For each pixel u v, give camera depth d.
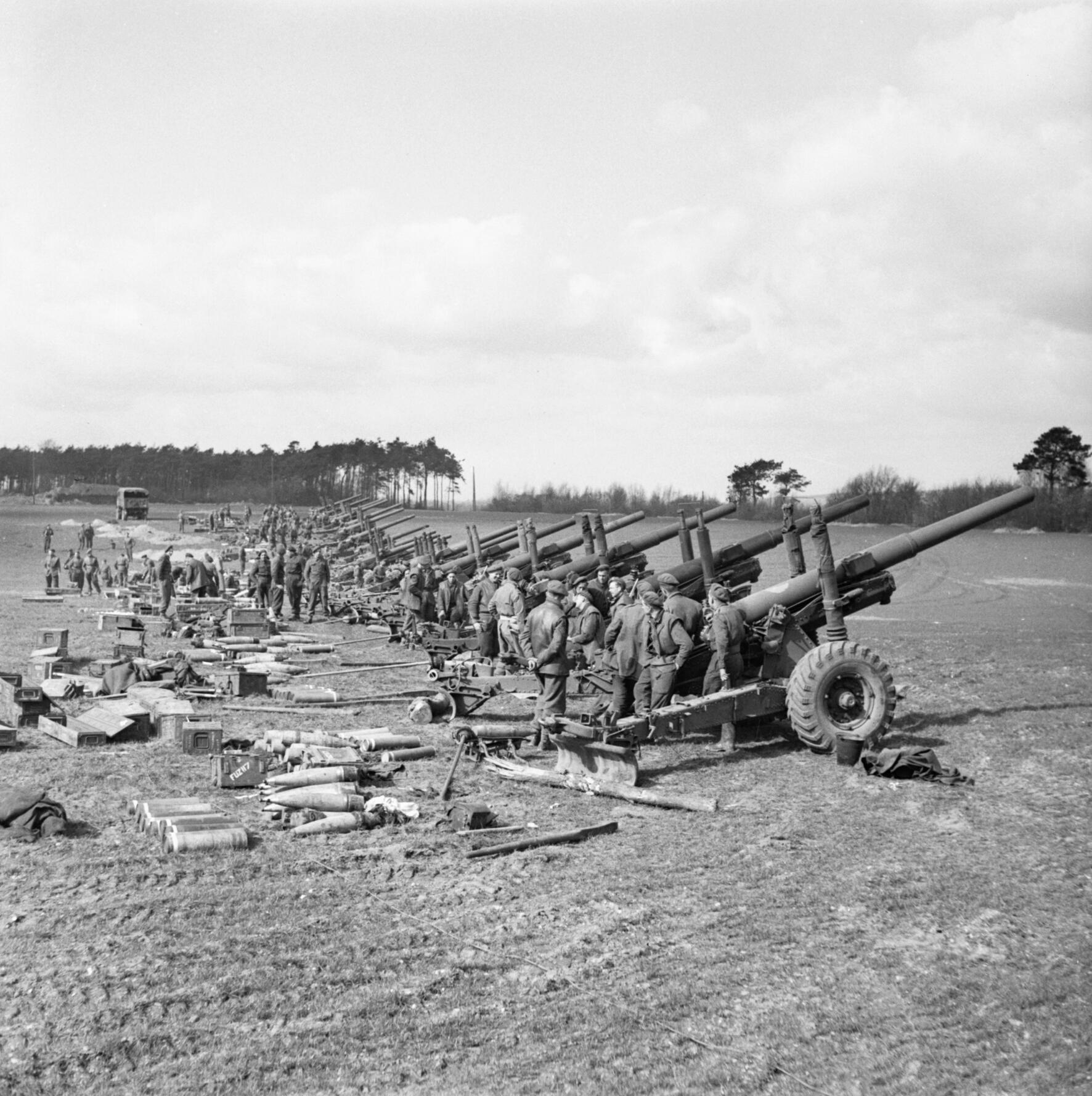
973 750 13.77
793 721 13.43
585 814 10.89
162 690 16.45
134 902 8.16
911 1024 6.54
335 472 160.75
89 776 11.80
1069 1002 6.81
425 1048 6.21
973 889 8.71
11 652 21.69
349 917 8.00
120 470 178.62
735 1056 6.16
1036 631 29.12
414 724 15.43
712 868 9.22
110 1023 6.38
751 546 18.22
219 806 10.84
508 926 7.91
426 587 25.42
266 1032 6.35
